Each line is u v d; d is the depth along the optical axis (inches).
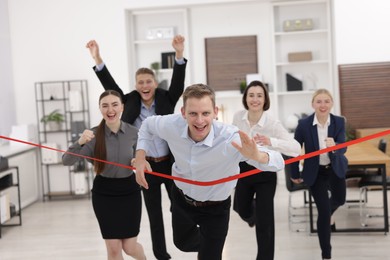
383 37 355.9
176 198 146.1
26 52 367.2
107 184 166.9
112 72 365.1
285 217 285.0
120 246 168.4
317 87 379.2
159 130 132.8
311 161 200.5
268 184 183.3
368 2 355.6
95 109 366.3
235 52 382.9
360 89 357.7
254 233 256.5
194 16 384.2
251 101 187.9
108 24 363.6
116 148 164.7
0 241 262.2
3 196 275.6
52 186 372.8
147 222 286.5
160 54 385.1
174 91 205.9
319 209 201.0
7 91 359.6
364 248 223.8
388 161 235.3
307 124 201.8
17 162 336.5
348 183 357.4
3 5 359.3
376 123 358.3
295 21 367.9
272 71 378.9
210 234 141.7
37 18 365.4
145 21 383.6
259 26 381.1
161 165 197.2
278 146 179.2
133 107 202.7
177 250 228.8
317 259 212.1
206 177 134.0
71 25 364.8
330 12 368.5
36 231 279.1
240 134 107.8
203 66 386.9
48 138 372.5
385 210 242.8
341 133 203.6
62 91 368.5
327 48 376.2
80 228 281.0
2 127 350.0
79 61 365.4
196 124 119.7
